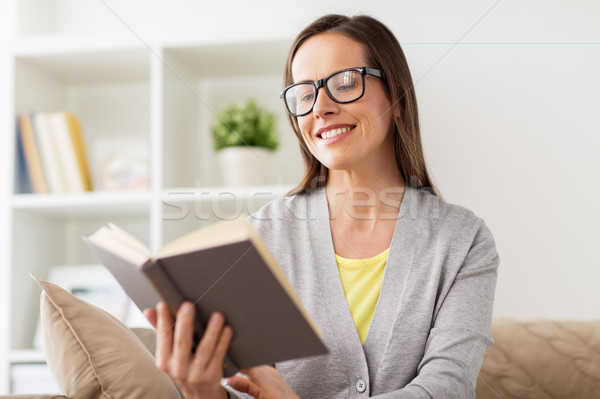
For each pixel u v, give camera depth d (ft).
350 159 3.57
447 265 3.55
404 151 3.81
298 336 2.35
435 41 4.67
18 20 7.87
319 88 3.55
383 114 3.63
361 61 3.59
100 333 3.30
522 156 4.42
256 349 2.47
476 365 3.24
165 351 2.40
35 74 7.93
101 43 7.43
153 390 3.21
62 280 7.63
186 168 7.64
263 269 2.15
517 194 4.39
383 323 3.45
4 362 7.08
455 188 4.48
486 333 3.37
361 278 3.62
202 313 2.36
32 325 7.63
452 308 3.40
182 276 2.26
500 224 4.39
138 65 7.93
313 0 5.94
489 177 4.44
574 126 4.40
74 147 7.60
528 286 4.35
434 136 4.57
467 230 3.67
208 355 2.36
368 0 4.87
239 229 2.15
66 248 8.27
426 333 3.42
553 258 4.31
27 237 7.63
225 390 2.84
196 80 7.91
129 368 3.21
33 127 7.59
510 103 4.50
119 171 8.14
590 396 4.26
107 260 2.53
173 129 7.43
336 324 3.47
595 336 4.26
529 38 4.51
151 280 2.24
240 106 7.56
